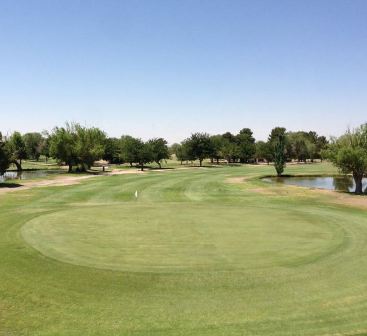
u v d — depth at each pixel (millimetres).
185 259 16484
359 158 40812
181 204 32562
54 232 21328
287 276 14461
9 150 57719
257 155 125938
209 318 11125
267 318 11102
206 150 108750
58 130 78562
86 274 14695
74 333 10227
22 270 15062
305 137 153250
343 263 15930
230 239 19812
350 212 28797
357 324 10703
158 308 11820
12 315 11305
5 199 36000
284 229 22172
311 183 58594
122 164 113000
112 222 24109
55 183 51625
